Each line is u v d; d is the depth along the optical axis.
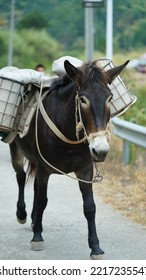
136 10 32.97
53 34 67.50
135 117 16.58
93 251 8.55
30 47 64.50
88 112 7.76
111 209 11.44
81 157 8.56
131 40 42.28
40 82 9.23
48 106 8.83
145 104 17.67
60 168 8.81
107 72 8.12
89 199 8.67
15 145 10.31
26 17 67.94
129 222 10.60
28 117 9.20
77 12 67.75
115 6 33.22
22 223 10.52
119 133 14.90
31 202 12.05
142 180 13.12
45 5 70.06
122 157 15.58
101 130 7.68
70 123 8.37
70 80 8.55
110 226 10.35
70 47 65.75
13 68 9.80
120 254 8.92
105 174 14.27
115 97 9.18
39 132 8.90
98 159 7.66
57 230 10.15
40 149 8.89
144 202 11.66
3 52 64.06
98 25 51.22
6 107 9.22
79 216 11.00
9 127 9.30
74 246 9.34
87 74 7.93
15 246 9.38
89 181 8.59
